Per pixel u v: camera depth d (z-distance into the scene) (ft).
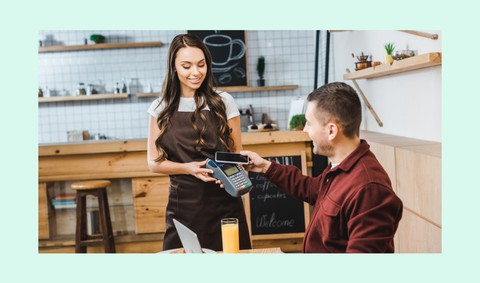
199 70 7.46
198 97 7.79
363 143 5.34
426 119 8.96
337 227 5.29
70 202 11.82
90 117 18.28
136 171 11.43
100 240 11.23
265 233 11.79
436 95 8.46
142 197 11.47
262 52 18.29
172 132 7.80
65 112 18.24
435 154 7.33
